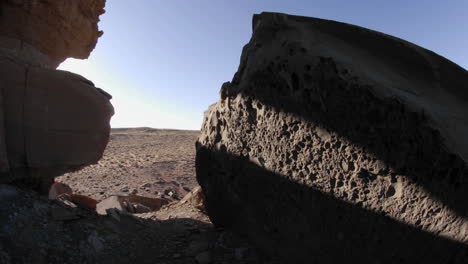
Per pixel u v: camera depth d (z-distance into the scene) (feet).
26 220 6.90
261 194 8.52
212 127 9.95
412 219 5.67
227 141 9.32
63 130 8.57
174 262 8.07
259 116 8.23
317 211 7.22
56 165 8.53
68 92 8.70
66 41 11.83
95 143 9.29
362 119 6.10
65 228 7.52
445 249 5.27
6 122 7.64
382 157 5.92
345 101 6.27
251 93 8.25
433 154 5.27
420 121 5.36
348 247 6.72
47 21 10.44
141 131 90.48
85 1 12.39
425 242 5.52
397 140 5.69
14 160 7.79
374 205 6.21
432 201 5.39
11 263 5.70
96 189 21.76
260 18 8.44
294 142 7.44
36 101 8.13
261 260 8.33
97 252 7.41
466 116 5.93
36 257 6.20
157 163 35.12
